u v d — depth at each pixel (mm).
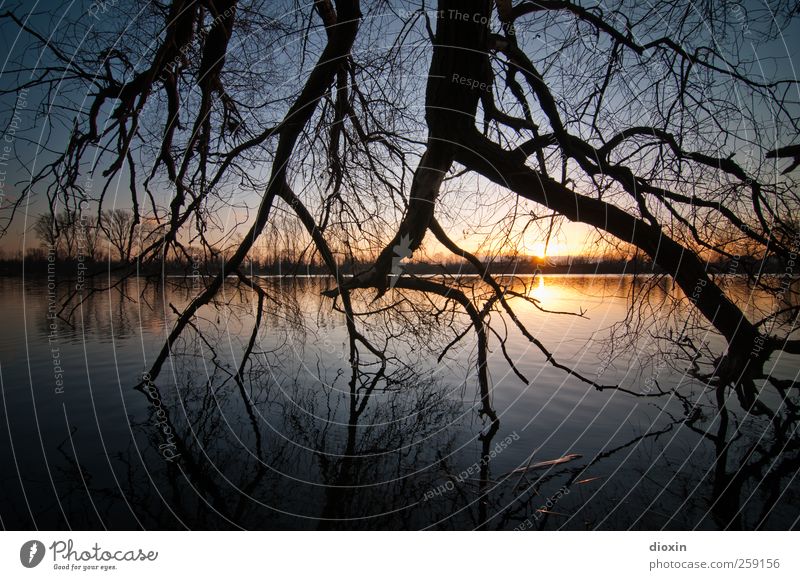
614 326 6969
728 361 6094
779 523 4160
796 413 6789
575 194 5359
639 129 5457
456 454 5695
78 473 5043
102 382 8266
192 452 5684
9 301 19391
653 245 5473
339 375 9109
